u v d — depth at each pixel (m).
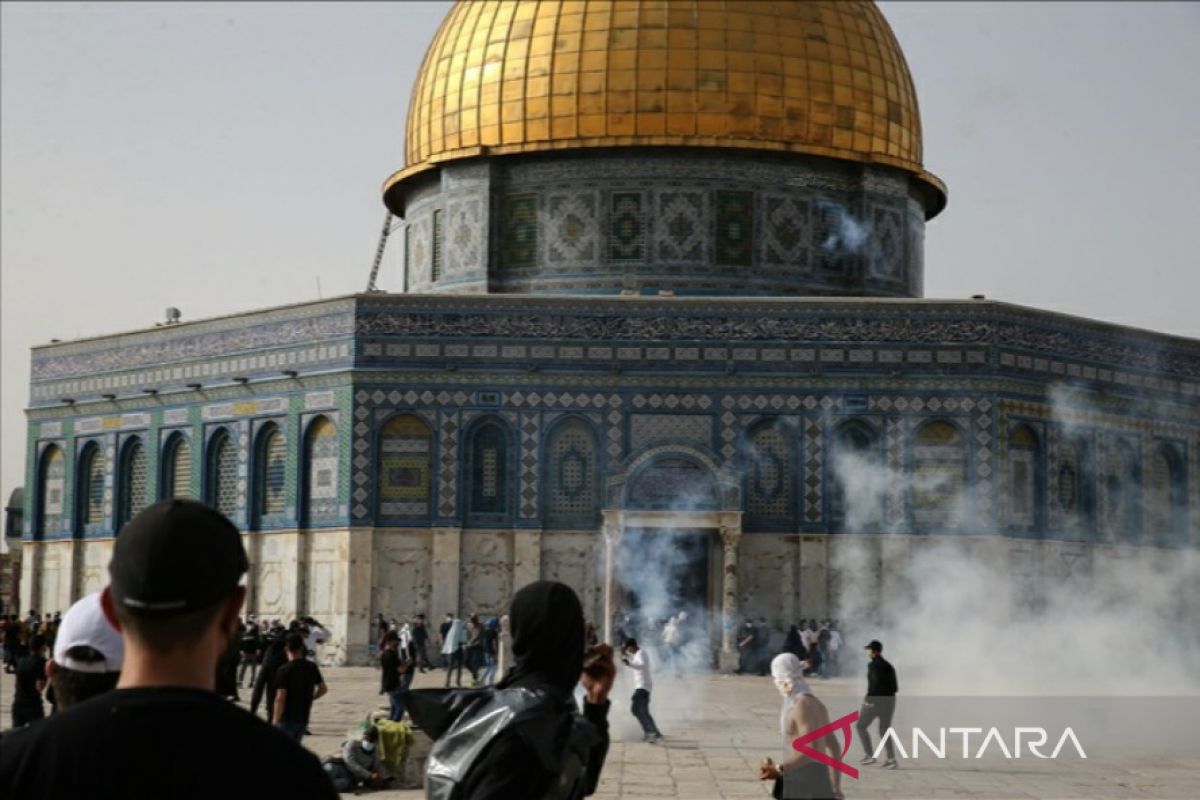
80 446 58.56
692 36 54.88
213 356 54.38
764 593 49.81
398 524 50.00
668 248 54.41
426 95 58.22
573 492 50.03
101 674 8.20
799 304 49.94
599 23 55.28
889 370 49.66
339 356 50.69
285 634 26.36
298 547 51.16
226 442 54.22
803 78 55.28
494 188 55.72
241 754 5.76
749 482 49.94
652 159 54.62
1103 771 25.92
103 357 57.94
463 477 49.94
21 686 22.92
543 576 49.75
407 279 59.53
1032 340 50.44
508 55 55.88
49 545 59.59
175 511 6.08
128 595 5.95
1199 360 54.72
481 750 8.47
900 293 56.94
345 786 23.38
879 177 56.38
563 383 49.97
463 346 50.16
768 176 54.97
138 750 5.69
